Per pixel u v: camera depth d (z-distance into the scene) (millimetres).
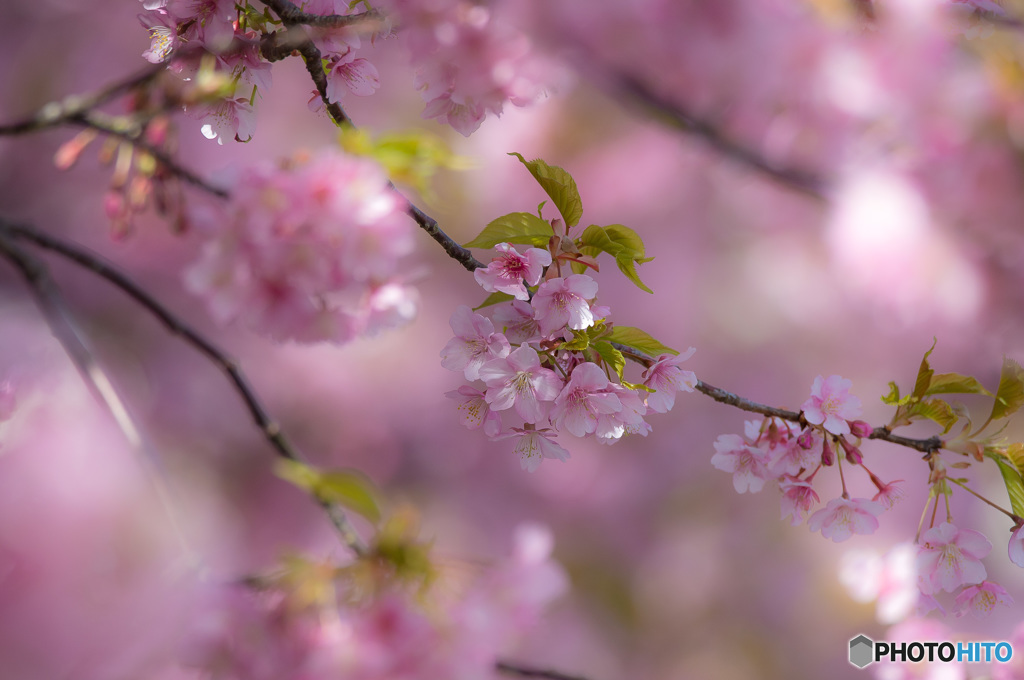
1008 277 3379
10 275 3996
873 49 2779
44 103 4367
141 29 4473
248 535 4418
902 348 4562
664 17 2633
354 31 2316
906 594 2383
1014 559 2346
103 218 4453
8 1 4406
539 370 2311
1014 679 2398
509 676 2332
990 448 2354
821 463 2359
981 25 2643
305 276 2268
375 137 2295
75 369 2623
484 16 2309
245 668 2262
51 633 2498
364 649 2252
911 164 3219
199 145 4145
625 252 2326
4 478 2566
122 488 2584
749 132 3170
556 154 4043
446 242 2316
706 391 2346
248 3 2328
